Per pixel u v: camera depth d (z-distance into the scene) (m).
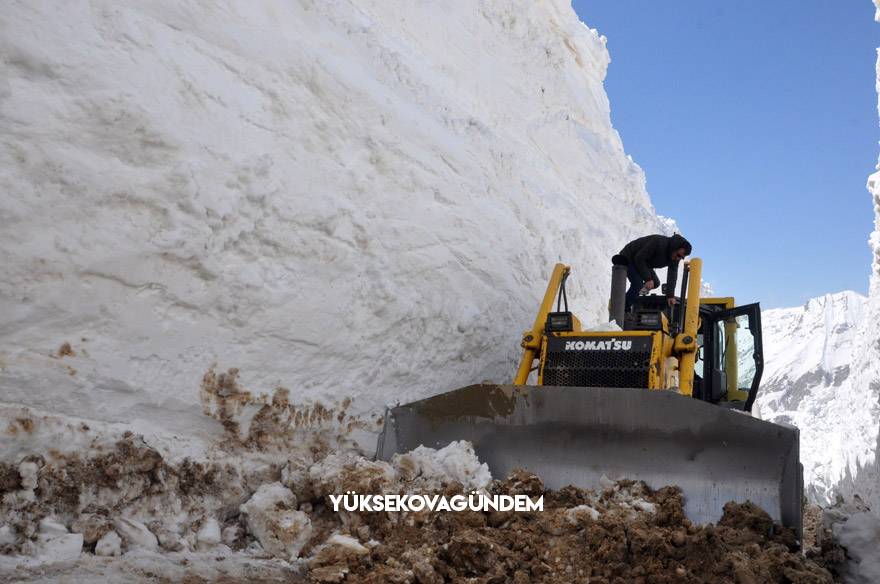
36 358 3.54
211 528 4.02
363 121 5.82
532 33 11.06
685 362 5.69
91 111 3.78
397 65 6.86
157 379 4.07
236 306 4.46
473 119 7.91
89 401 3.75
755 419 4.53
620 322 6.37
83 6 3.92
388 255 5.65
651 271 6.77
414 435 5.20
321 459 4.96
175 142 4.15
